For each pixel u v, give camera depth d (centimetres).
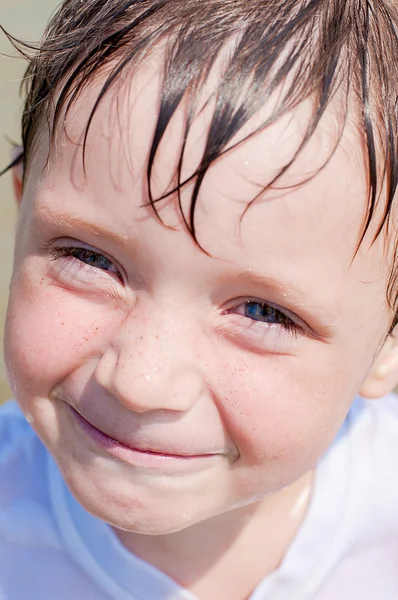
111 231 39
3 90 86
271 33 39
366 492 49
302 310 39
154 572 46
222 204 38
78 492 42
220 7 40
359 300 41
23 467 49
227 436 41
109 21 41
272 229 38
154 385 39
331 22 40
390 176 40
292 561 47
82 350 40
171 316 39
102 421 41
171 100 38
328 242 39
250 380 40
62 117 40
